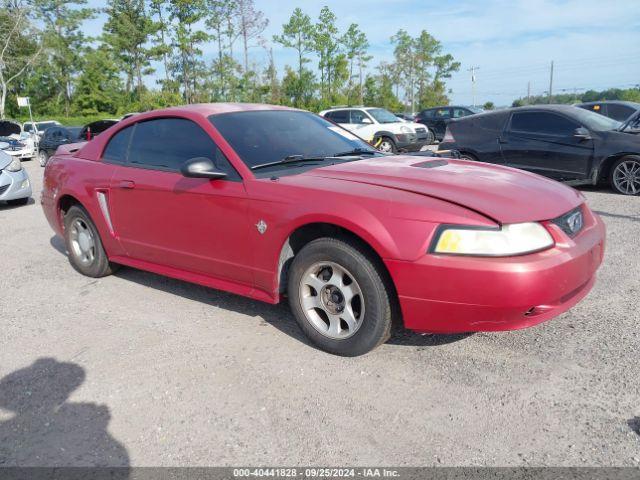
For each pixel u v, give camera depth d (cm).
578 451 235
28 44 5109
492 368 307
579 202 330
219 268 373
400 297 289
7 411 288
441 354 325
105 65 5403
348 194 308
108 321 399
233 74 4541
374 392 288
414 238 281
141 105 4850
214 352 341
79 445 257
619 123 892
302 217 314
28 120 4972
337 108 1755
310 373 310
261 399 287
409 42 6506
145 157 424
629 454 232
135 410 283
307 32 4584
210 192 361
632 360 307
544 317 286
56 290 475
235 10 4294
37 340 372
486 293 270
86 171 466
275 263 338
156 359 336
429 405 274
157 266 428
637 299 395
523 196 303
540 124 890
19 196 941
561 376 295
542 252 279
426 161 376
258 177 349
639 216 674
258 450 247
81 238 496
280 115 431
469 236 274
